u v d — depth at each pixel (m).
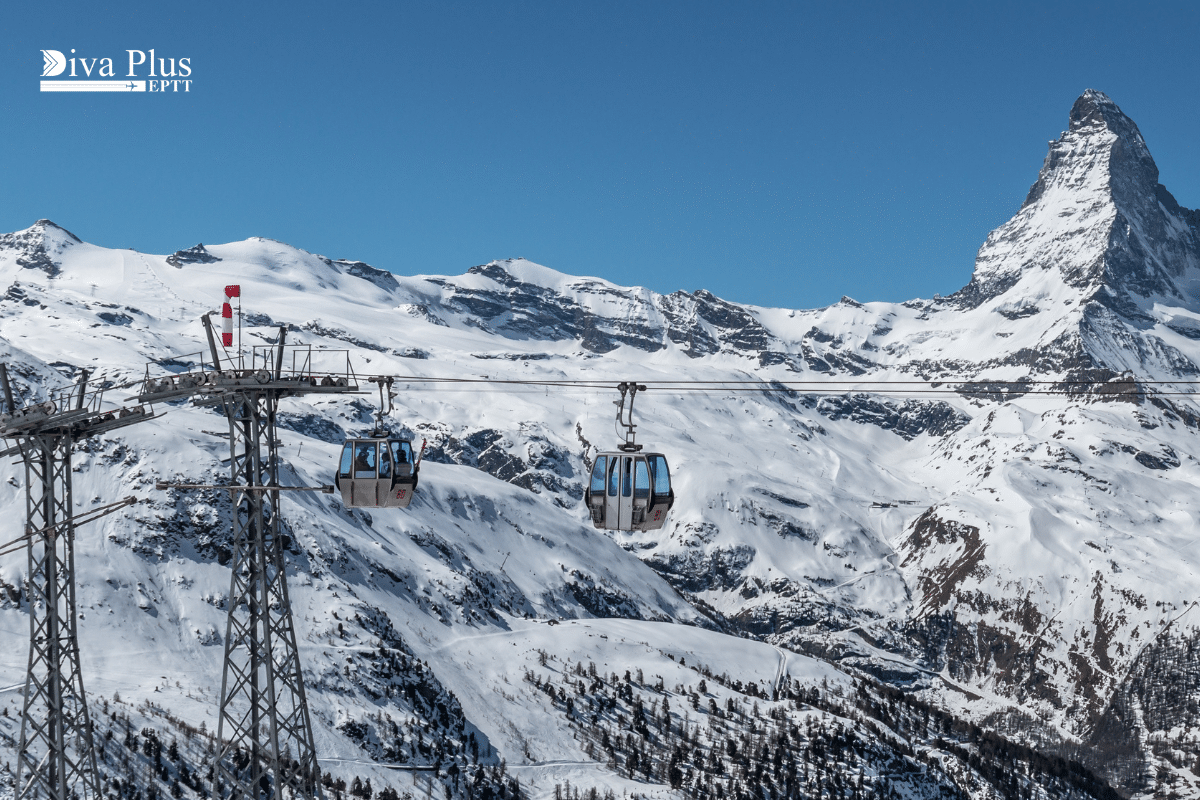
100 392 64.38
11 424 62.91
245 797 61.59
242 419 61.78
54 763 64.12
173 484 61.16
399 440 61.66
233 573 62.66
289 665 62.75
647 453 63.53
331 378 60.97
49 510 65.25
